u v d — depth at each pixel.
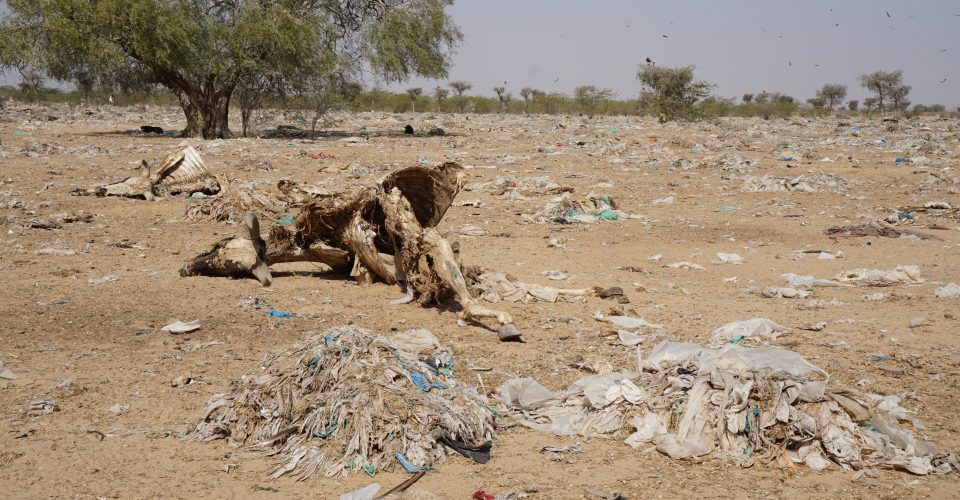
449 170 9.80
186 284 10.28
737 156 26.70
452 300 9.71
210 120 32.78
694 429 5.64
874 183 21.17
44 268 10.93
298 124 38.81
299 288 10.23
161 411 6.23
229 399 5.96
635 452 5.59
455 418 5.61
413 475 5.18
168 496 4.93
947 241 13.93
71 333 8.13
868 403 5.71
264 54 32.59
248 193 15.73
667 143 31.41
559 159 26.25
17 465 5.30
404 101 68.69
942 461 5.32
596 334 8.38
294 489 5.05
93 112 49.16
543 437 5.88
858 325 8.70
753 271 11.73
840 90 83.12
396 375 5.86
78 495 4.93
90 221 14.93
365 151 27.36
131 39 30.64
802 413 5.57
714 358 6.27
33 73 35.91
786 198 19.06
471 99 69.75
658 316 9.12
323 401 5.65
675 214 17.06
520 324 8.74
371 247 10.12
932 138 34.72
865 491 5.01
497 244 13.64
